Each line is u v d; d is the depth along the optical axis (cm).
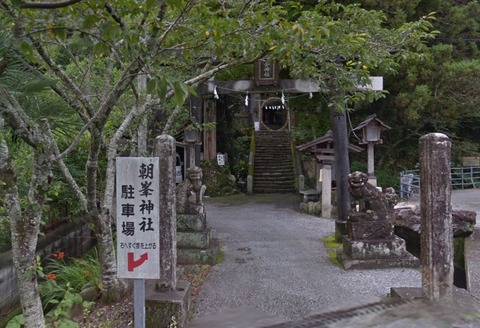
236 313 155
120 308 450
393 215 620
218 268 607
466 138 1858
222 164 1644
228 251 713
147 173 336
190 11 381
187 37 383
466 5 1528
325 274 570
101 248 470
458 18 1372
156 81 231
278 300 474
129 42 263
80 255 820
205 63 621
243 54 495
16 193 324
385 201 616
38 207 324
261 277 562
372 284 524
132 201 334
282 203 1365
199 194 652
